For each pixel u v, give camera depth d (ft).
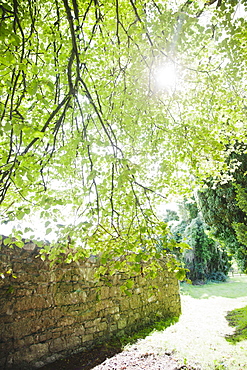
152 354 14.79
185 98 15.17
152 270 7.47
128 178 7.21
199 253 56.39
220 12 8.92
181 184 13.74
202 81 13.89
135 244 7.63
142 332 19.76
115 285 19.67
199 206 31.42
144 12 10.18
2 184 8.00
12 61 5.57
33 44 10.02
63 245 8.20
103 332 17.54
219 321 23.02
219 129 14.06
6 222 7.58
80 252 8.32
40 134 5.72
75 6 9.09
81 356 14.83
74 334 15.51
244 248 26.08
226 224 27.91
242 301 32.81
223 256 59.77
